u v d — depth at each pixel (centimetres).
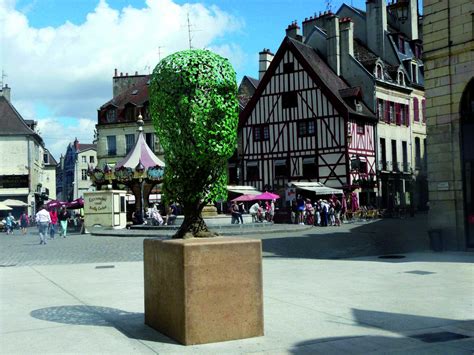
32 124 5541
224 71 580
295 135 3725
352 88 3697
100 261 1360
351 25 4019
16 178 4678
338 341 536
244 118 3928
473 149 1383
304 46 3966
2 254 1617
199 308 520
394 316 645
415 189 4316
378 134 3878
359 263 1174
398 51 4403
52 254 1577
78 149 8262
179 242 531
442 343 530
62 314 675
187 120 568
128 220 3525
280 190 3703
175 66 571
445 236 1420
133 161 2988
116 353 496
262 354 492
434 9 1441
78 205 3328
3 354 500
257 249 551
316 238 1920
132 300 773
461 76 1391
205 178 584
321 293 798
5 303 761
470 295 776
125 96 5038
